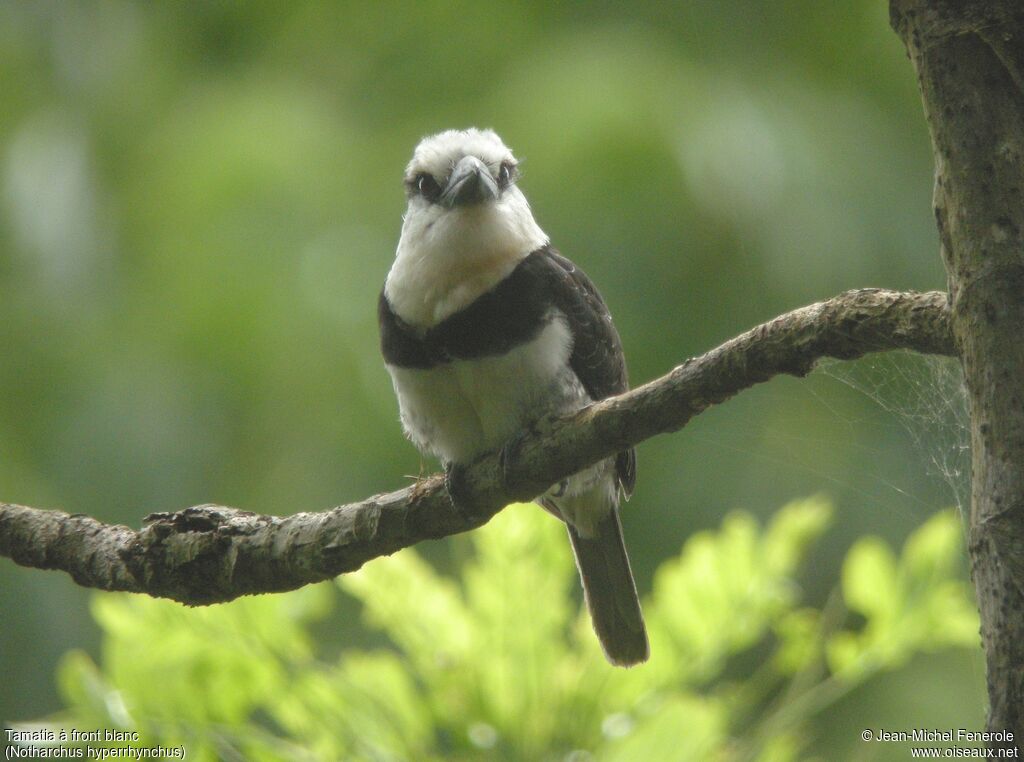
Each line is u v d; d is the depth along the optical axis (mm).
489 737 6812
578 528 8766
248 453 12086
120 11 14281
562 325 7727
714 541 7531
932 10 4457
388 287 7945
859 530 11484
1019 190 4328
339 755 6707
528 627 6891
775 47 13617
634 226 11969
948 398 6648
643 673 6996
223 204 12469
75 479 11875
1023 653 4227
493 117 12758
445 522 6391
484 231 7637
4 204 13094
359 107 13820
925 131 13562
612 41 13008
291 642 7020
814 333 4988
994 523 4254
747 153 12156
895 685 10516
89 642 11484
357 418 12109
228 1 14750
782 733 6992
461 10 14070
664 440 12273
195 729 6770
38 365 12391
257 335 12156
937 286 12484
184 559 6465
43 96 13734
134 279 12789
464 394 7766
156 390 12117
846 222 12281
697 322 12156
